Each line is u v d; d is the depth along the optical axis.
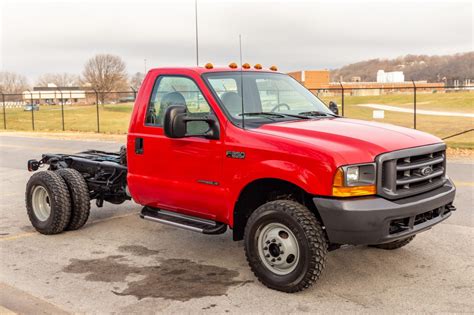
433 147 5.21
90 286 5.37
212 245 6.80
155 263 6.09
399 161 4.88
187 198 5.81
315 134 5.07
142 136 6.23
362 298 4.91
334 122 5.65
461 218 7.87
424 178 5.05
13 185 12.03
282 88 6.32
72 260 6.24
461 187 10.29
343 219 4.60
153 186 6.13
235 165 5.30
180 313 4.66
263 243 5.14
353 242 4.67
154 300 4.97
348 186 4.62
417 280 5.37
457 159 14.88
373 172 4.73
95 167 7.79
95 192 7.83
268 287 5.16
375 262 5.93
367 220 4.59
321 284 5.27
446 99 53.28
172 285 5.36
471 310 4.63
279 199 5.30
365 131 5.22
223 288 5.24
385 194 4.74
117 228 7.73
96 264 6.08
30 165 8.54
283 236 5.01
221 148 5.41
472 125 28.23
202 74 5.78
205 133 5.56
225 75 5.93
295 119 5.76
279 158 4.95
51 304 4.91
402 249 6.41
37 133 32.97
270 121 5.58
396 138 5.08
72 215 7.32
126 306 4.84
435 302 4.81
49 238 7.23
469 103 47.84
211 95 5.59
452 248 6.44
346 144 4.83
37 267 6.00
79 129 36.50
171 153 5.90
